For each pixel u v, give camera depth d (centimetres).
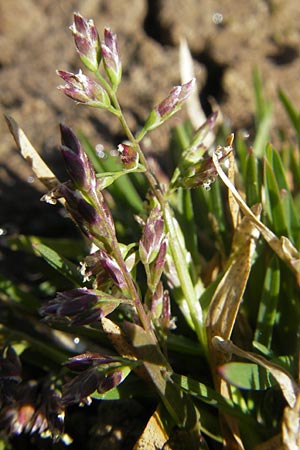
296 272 9
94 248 8
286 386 8
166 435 9
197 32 16
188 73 12
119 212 11
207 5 16
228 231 11
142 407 10
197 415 9
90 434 10
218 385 9
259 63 15
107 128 14
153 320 9
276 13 16
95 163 11
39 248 9
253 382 8
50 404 9
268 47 15
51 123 14
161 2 16
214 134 13
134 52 15
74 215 8
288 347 10
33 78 15
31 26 16
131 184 12
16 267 13
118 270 8
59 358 10
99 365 8
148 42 16
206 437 10
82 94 8
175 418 9
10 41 15
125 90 15
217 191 10
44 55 15
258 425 9
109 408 10
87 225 8
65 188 8
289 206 10
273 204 10
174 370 10
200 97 15
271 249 10
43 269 12
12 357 10
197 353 10
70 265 9
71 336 11
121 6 16
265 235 9
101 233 8
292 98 15
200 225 11
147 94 15
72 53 15
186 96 8
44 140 14
